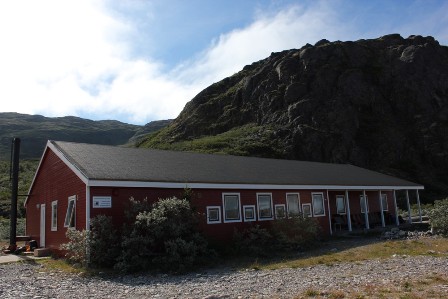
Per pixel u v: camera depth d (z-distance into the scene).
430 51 78.94
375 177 32.41
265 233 19.47
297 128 66.62
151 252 15.10
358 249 18.70
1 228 30.08
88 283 12.49
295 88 73.81
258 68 92.44
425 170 63.41
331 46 79.88
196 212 17.36
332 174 29.28
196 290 10.96
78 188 17.33
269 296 9.66
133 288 11.58
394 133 67.00
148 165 19.70
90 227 15.78
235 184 20.47
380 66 78.31
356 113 68.94
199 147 66.62
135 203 16.27
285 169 27.02
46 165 22.06
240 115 80.12
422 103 71.75
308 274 12.89
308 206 24.80
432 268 12.85
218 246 19.00
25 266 16.06
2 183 59.47
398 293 9.27
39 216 22.69
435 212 23.61
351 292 9.63
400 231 24.78
